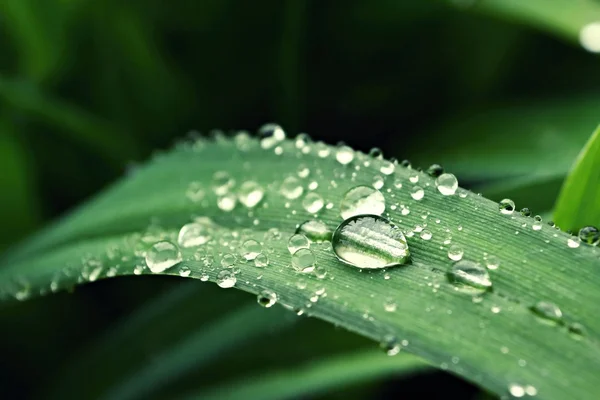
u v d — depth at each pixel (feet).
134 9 0.61
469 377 0.45
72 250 0.52
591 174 0.49
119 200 0.53
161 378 0.54
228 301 0.56
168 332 0.56
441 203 0.49
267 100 0.66
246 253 0.49
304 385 0.53
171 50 0.62
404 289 0.47
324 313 0.46
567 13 0.59
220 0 0.61
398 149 0.62
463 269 0.47
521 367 0.45
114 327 0.59
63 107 0.60
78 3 0.61
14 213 0.61
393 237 0.48
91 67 0.62
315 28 0.62
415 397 0.59
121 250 0.51
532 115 0.60
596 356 0.45
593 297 0.46
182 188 0.53
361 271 0.47
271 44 0.63
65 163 0.62
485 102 0.64
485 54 0.65
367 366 0.53
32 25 0.61
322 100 0.67
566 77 0.64
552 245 0.47
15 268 0.52
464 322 0.46
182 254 0.49
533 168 0.57
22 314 0.60
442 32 0.63
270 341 0.54
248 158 0.53
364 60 0.65
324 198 0.50
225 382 0.54
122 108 0.65
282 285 0.47
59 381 0.57
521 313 0.46
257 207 0.51
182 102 0.65
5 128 0.60
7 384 0.60
